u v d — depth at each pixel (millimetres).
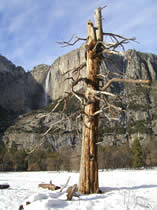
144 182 18156
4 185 12234
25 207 5859
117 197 7605
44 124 129875
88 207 6082
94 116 9227
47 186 12516
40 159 85000
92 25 9844
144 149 88625
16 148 117812
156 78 180000
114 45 8789
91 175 8875
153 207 6488
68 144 118000
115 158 80375
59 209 5691
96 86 9562
